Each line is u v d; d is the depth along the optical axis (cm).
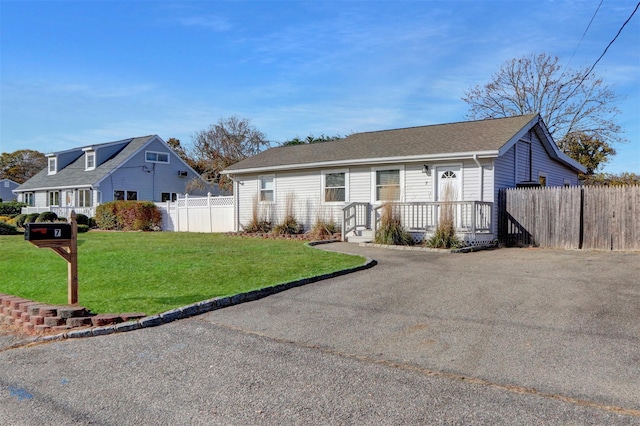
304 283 778
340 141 1973
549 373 393
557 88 3047
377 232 1352
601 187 1230
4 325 600
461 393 359
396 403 343
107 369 426
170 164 3322
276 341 496
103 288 739
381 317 575
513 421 312
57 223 596
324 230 1589
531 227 1325
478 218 1306
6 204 3394
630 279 755
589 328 506
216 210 2102
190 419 326
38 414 338
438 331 515
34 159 6047
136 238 1669
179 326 559
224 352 465
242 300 670
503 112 3216
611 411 325
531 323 531
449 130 1675
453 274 839
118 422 323
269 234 1738
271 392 367
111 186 2933
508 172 1450
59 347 495
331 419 320
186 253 1152
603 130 2947
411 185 1516
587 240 1246
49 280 816
